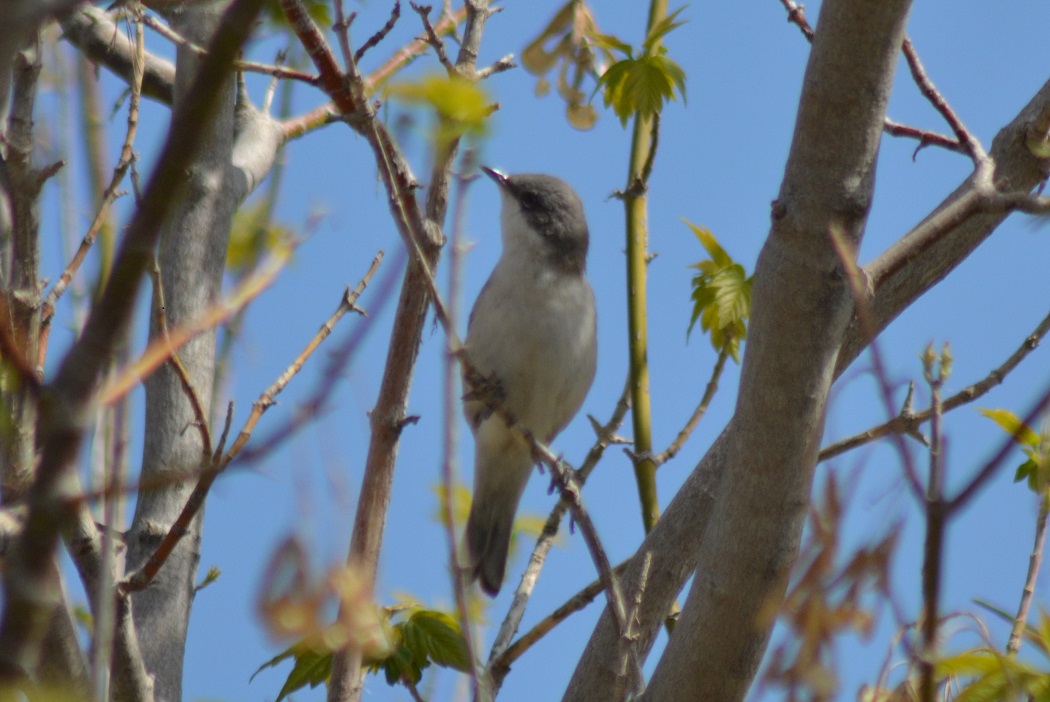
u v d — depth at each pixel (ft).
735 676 20.17
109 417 18.22
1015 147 25.57
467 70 21.45
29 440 16.61
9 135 18.44
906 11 18.24
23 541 8.96
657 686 20.66
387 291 13.23
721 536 20.07
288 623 12.76
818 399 19.33
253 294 15.85
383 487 22.38
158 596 24.02
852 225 18.85
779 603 14.33
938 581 11.59
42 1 7.57
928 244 18.71
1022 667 14.53
